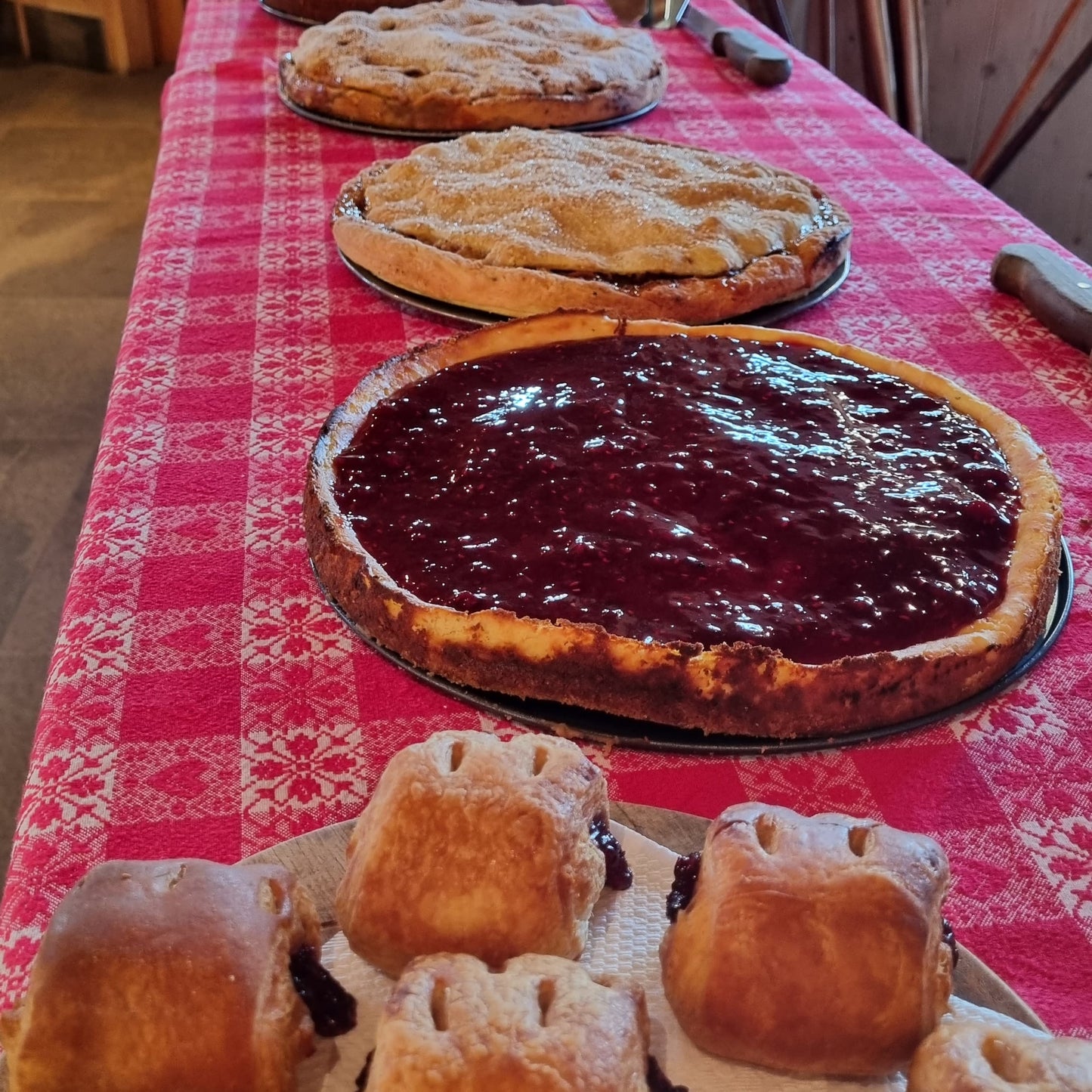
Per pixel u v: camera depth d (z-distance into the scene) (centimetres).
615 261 132
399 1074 44
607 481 94
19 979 63
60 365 287
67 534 234
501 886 53
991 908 69
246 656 87
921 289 147
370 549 88
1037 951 66
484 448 99
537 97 186
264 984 49
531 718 78
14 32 488
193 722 81
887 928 50
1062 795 77
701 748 76
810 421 104
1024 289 142
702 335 119
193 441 113
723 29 235
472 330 129
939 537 89
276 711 82
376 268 139
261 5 253
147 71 483
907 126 305
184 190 171
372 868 54
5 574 223
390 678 85
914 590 83
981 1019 51
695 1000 52
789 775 78
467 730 72
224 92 210
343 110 192
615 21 248
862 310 142
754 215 145
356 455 98
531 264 131
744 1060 52
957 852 73
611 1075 45
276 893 54
